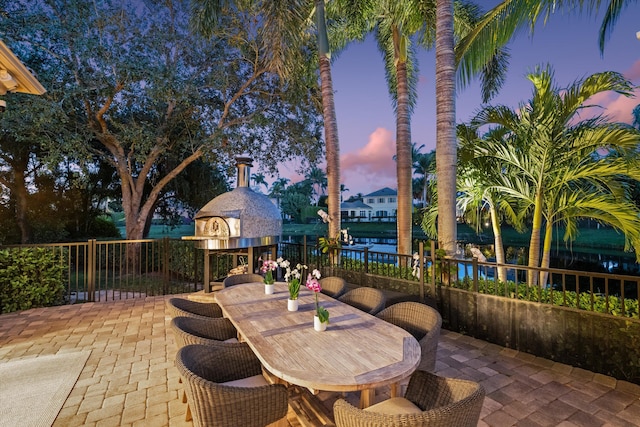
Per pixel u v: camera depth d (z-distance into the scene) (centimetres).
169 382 304
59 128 763
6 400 272
